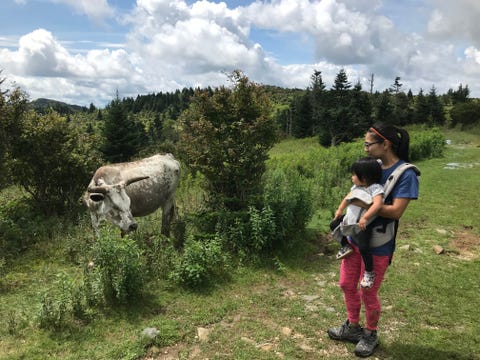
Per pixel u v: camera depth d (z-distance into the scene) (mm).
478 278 5656
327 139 42438
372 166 3359
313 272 6008
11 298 4988
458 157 18938
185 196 10039
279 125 7227
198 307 4887
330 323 4516
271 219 6520
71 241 6461
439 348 3959
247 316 4715
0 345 3975
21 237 6859
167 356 3943
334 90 44688
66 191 8695
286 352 3939
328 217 8656
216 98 6902
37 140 7977
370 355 3850
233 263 6082
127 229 5879
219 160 6832
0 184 8023
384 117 47750
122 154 29594
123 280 4785
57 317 4262
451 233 7730
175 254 5762
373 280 3471
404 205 3299
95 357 3854
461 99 68438
